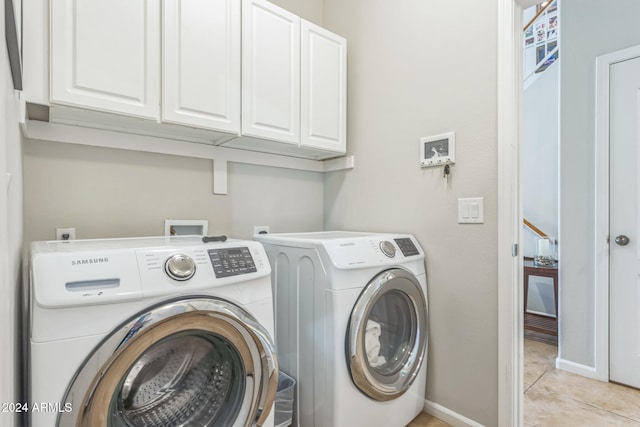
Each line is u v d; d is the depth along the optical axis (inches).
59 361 31.0
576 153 92.4
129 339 33.6
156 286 36.1
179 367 41.4
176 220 71.4
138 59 53.7
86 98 49.2
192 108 59.2
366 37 84.7
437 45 69.9
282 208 88.7
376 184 81.5
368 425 56.3
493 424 59.9
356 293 55.1
